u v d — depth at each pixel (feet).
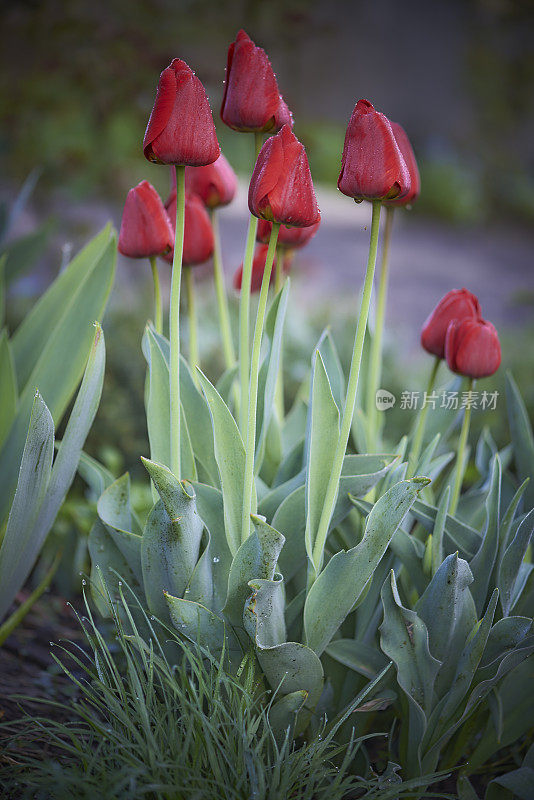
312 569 3.26
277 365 3.31
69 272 3.98
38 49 7.23
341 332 7.48
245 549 3.15
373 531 3.16
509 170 25.58
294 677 3.18
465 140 26.78
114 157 7.72
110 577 3.36
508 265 17.89
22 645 3.95
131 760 3.08
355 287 13.53
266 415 3.31
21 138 7.38
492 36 27.50
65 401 3.69
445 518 3.36
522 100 27.32
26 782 3.11
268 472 3.59
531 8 27.04
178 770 3.07
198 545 3.22
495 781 3.25
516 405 3.55
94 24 7.22
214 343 6.47
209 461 3.44
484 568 3.32
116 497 3.36
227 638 3.23
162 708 3.22
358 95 25.94
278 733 3.23
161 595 3.24
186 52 7.82
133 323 6.52
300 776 3.16
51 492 3.36
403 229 20.80
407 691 3.22
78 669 3.84
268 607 3.13
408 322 12.47
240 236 15.72
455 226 22.16
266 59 3.11
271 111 3.14
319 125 23.34
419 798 3.30
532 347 8.02
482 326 3.29
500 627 3.25
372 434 3.58
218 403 3.21
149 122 3.04
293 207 3.01
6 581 3.39
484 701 3.37
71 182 7.59
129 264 9.11
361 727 3.38
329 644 3.30
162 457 3.36
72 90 7.34
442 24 27.25
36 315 3.99
